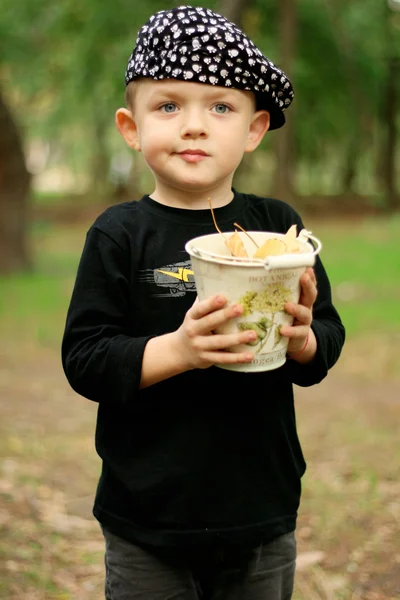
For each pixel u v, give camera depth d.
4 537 3.55
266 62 1.88
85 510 3.91
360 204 26.91
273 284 1.59
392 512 3.81
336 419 5.34
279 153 22.06
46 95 27.56
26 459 4.58
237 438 1.86
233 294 1.59
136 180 32.69
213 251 1.74
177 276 1.88
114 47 20.00
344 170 33.53
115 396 1.78
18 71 21.52
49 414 5.55
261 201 2.07
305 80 23.75
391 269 12.25
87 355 1.82
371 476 4.21
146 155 1.88
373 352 7.27
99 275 1.89
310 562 3.40
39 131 31.55
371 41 24.98
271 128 2.10
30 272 12.80
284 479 1.94
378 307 9.21
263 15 21.42
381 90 26.73
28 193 12.77
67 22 19.61
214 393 1.86
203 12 1.85
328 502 3.95
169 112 1.85
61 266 13.87
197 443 1.84
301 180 41.41
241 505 1.86
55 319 9.11
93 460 4.59
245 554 1.89
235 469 1.86
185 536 1.84
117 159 32.75
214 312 1.60
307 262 1.55
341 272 12.02
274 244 1.61
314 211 25.64
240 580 1.93
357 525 3.69
